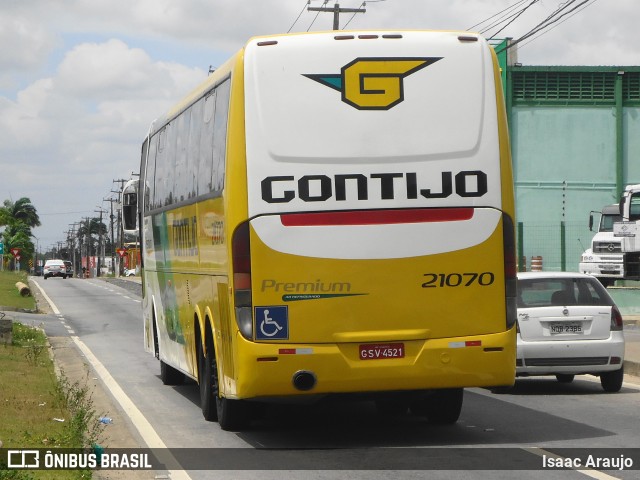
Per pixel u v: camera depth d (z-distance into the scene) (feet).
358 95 39.75
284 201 39.32
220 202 42.09
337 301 39.27
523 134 185.78
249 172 39.40
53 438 39.99
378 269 39.45
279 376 39.11
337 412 52.06
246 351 39.06
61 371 68.18
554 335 56.39
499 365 40.11
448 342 39.75
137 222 75.41
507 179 40.42
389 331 39.52
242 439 43.73
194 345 50.65
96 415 51.21
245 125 39.55
